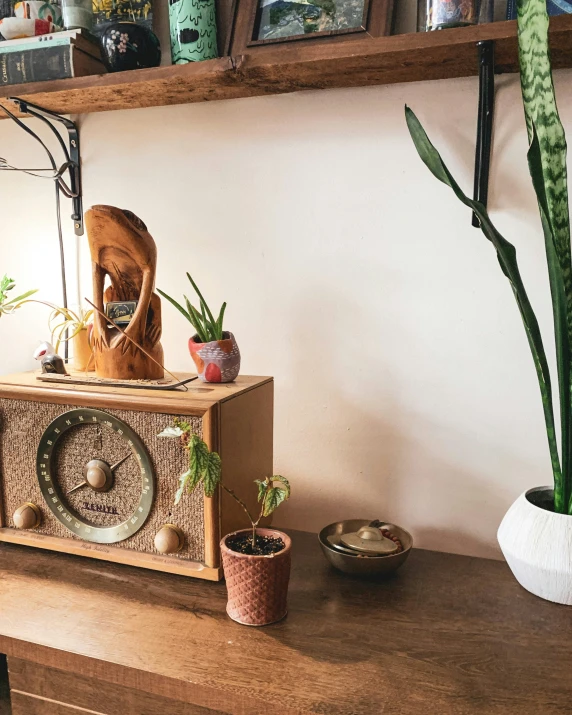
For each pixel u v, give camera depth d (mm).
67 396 903
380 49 835
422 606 821
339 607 817
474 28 797
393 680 667
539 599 841
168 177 1146
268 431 1023
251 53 897
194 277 1154
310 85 996
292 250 1085
